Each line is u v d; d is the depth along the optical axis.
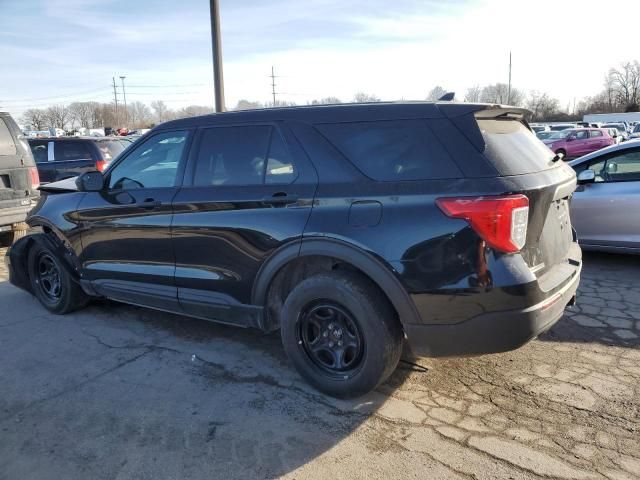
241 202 3.49
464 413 3.14
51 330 4.65
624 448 2.76
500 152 2.95
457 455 2.75
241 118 3.65
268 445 2.88
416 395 3.36
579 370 3.62
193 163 3.85
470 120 2.97
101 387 3.58
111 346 4.27
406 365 3.75
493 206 2.73
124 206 4.17
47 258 5.09
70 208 4.64
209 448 2.87
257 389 3.50
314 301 3.29
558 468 2.62
